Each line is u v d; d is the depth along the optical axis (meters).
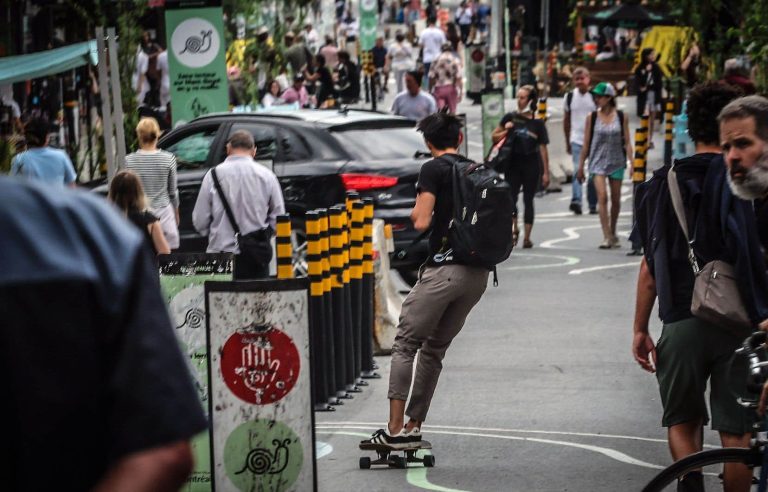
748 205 14.31
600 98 45.34
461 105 106.19
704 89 14.90
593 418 23.23
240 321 16.83
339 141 36.34
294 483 16.94
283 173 36.38
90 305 5.30
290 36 77.19
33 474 5.25
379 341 29.69
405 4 162.50
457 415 23.53
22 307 5.21
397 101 56.22
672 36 89.75
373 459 20.55
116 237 5.43
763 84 50.06
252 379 16.86
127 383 5.28
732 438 14.57
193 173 37.56
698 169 14.66
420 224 19.83
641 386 25.80
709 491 13.45
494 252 19.73
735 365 14.51
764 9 50.69
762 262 14.28
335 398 24.77
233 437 16.94
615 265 42.12
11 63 39.50
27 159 33.88
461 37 139.25
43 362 5.23
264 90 70.25
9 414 5.23
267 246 28.88
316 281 24.12
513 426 22.70
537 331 31.58
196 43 45.59
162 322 5.42
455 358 28.56
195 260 18.34
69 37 53.00
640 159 46.16
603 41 113.44
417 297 19.94
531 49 100.56
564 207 58.09
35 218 5.32
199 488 17.94
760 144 13.95
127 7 51.91
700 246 14.47
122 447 5.25
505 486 18.92
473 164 20.05
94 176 51.75
